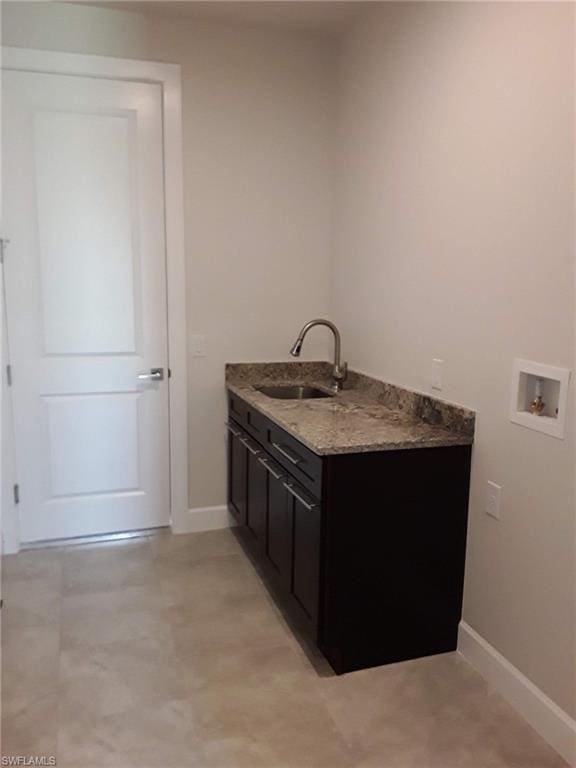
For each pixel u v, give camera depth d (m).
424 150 2.45
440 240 2.37
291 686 2.16
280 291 3.37
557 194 1.79
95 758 1.82
